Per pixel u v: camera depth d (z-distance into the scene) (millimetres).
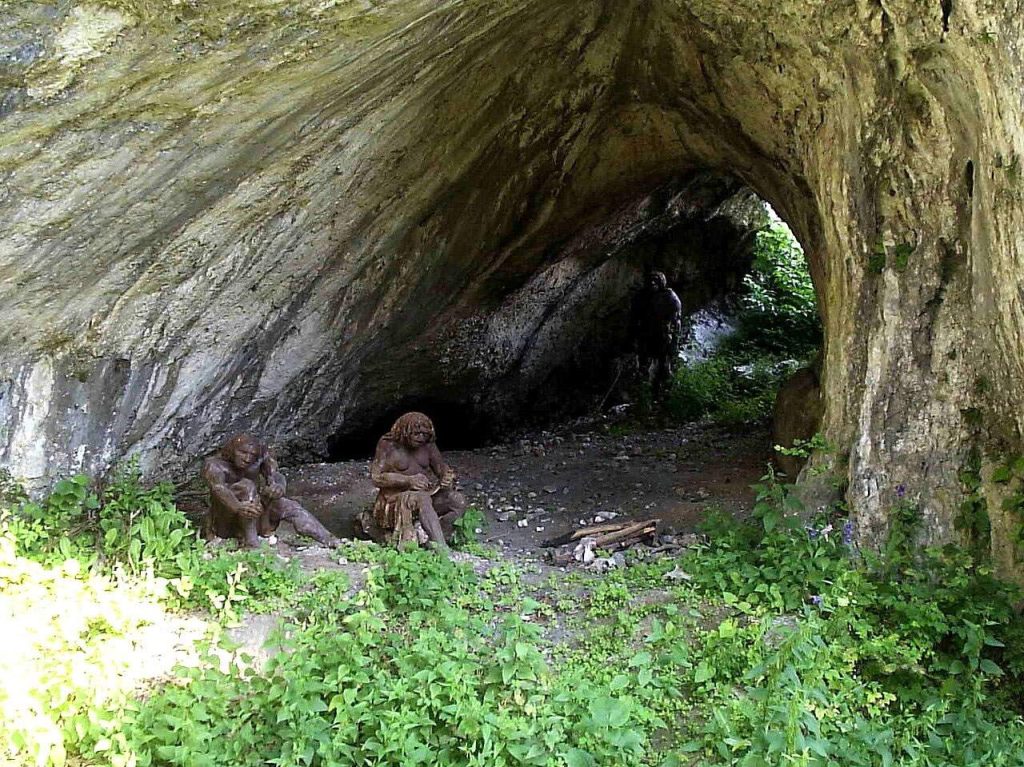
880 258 5512
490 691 3934
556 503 8141
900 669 4402
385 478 6430
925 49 4738
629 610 5078
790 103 6363
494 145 7875
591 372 13195
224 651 4492
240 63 4539
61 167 4645
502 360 11625
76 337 5906
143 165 4969
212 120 4941
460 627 4617
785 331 14602
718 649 4438
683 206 12148
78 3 3854
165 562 5379
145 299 6098
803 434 7859
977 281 4957
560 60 7348
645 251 13258
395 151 6836
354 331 8641
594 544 6410
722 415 11930
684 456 9617
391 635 4480
